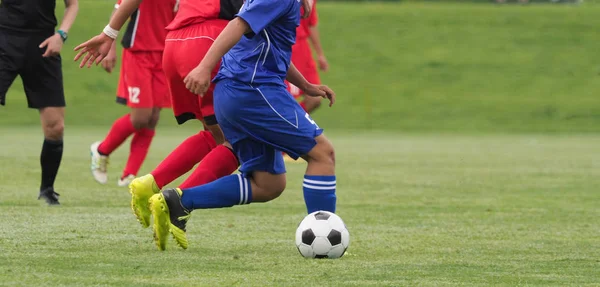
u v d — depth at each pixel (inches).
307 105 1649.9
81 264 613.9
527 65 4468.5
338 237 670.5
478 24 4985.2
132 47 1214.3
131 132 1235.9
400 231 859.4
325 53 4532.5
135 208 705.6
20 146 2166.6
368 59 4480.8
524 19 5049.2
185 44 776.9
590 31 4879.4
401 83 4215.1
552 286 568.1
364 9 5221.5
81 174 1457.9
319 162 692.7
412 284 563.8
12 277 556.7
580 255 709.3
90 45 724.7
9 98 3740.2
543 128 3651.6
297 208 1046.4
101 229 810.8
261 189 699.4
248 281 560.4
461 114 3846.0
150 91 1222.3
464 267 638.5
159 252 683.4
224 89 670.5
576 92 4156.0
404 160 1963.6
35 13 945.5
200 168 721.0
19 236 749.9
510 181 1475.1
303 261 652.7
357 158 2016.5
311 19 1739.7
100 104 3811.5
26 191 1144.2
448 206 1098.1
